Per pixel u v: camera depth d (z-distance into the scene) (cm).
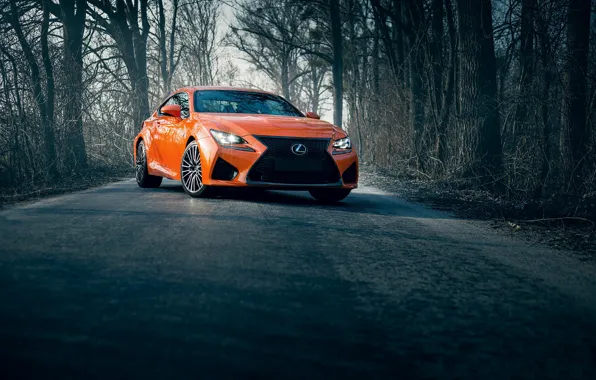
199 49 2383
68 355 171
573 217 557
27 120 850
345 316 227
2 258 293
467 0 957
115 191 732
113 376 158
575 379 179
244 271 290
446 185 975
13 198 632
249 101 725
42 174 859
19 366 162
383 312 236
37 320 200
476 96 950
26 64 869
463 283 296
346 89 2511
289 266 308
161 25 1945
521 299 270
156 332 195
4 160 818
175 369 166
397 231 462
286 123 633
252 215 497
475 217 593
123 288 246
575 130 847
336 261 330
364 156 1909
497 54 1088
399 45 1761
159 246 342
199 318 212
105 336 188
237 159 595
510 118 931
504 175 850
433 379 172
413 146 1255
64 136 998
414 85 1343
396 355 189
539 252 402
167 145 718
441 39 1233
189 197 644
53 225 411
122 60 1547
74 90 1070
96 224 420
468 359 190
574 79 859
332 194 671
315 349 189
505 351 199
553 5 842
